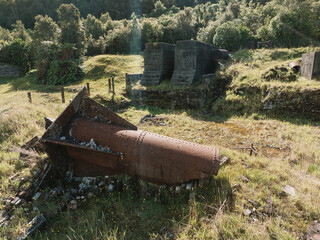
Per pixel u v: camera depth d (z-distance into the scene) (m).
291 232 3.12
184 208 3.65
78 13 27.22
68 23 26.31
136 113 11.67
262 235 3.00
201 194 3.90
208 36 31.19
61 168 4.32
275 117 10.66
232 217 3.30
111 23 47.91
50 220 3.63
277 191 4.04
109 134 4.21
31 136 6.50
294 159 5.95
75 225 3.46
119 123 4.51
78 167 4.56
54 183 4.44
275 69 12.84
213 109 12.61
